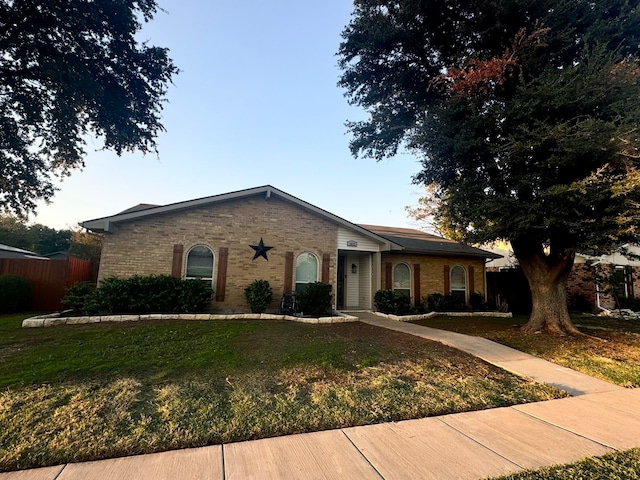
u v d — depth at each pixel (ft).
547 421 13.33
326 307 39.24
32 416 11.85
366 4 33.14
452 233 46.01
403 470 9.41
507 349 25.63
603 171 26.16
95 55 31.91
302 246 42.70
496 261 80.38
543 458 10.32
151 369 17.39
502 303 51.52
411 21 32.37
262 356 20.29
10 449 9.79
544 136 25.39
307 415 12.91
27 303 38.78
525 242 33.37
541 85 26.48
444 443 11.17
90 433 10.86
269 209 41.63
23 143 34.22
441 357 22.43
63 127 33.58
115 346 21.27
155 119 37.93
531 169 28.60
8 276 37.52
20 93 31.30
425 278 52.85
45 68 28.04
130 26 31.68
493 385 17.54
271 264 40.91
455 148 28.96
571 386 18.11
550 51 29.30
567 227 26.99
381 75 36.47
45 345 21.13
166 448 10.28
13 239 107.96
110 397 13.71
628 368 21.36
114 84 33.99
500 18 28.86
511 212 28.45
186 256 37.50
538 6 27.73
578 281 57.88
